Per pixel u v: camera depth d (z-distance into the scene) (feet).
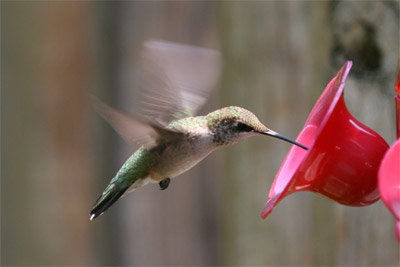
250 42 32.09
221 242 40.37
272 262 32.12
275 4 31.50
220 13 33.58
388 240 29.99
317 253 31.14
